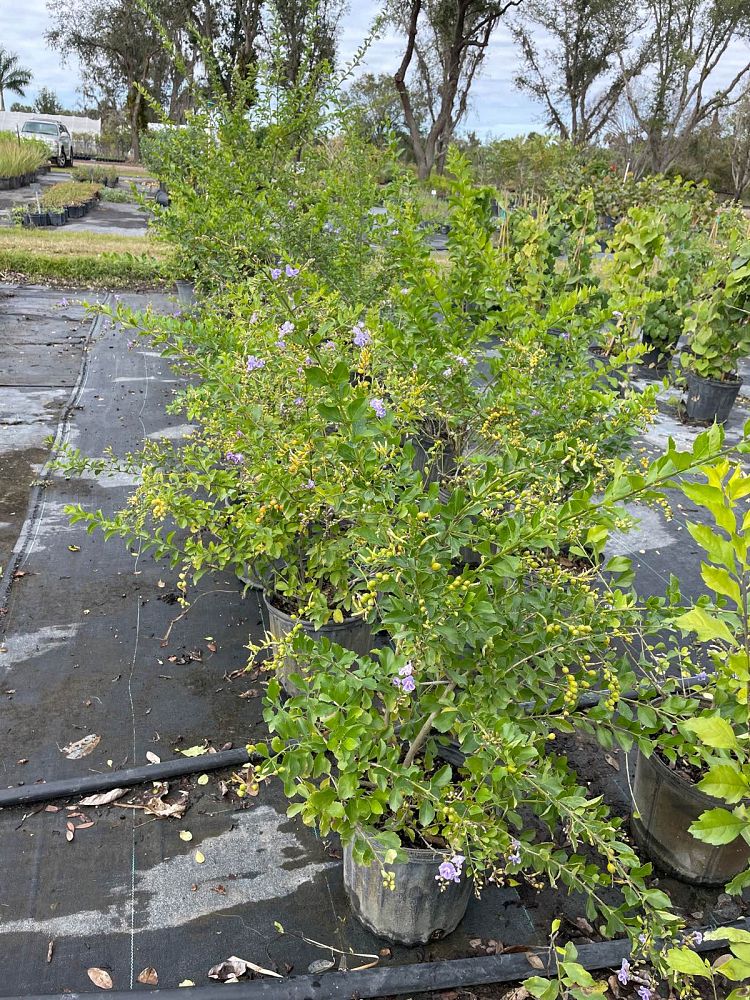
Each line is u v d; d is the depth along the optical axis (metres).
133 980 2.07
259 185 6.09
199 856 2.45
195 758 2.79
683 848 2.42
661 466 1.55
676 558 4.53
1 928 2.18
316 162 6.71
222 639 3.50
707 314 6.65
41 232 14.09
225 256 5.45
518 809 2.67
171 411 3.70
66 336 8.26
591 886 1.90
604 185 14.76
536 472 2.40
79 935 2.18
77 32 40.16
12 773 2.69
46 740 2.85
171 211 5.83
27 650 3.32
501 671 1.94
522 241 7.07
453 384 3.10
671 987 1.94
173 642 3.45
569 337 3.74
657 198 13.47
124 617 3.59
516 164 19.09
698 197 13.45
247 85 6.36
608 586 2.29
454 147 3.25
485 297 3.40
